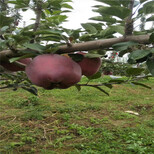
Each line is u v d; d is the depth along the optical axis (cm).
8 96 720
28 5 136
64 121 487
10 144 356
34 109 566
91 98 729
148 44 87
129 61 94
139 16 90
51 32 94
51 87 98
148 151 341
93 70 118
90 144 365
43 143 372
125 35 87
